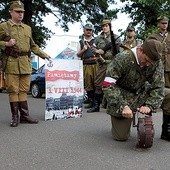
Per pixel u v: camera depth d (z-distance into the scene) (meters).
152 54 4.07
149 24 14.45
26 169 3.65
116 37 6.77
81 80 6.73
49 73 6.39
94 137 4.97
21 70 5.83
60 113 6.49
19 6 5.77
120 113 4.50
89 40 7.74
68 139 4.85
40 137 4.96
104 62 7.16
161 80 4.36
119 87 4.57
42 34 20.34
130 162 3.88
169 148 4.43
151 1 13.50
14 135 5.07
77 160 3.93
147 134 4.20
